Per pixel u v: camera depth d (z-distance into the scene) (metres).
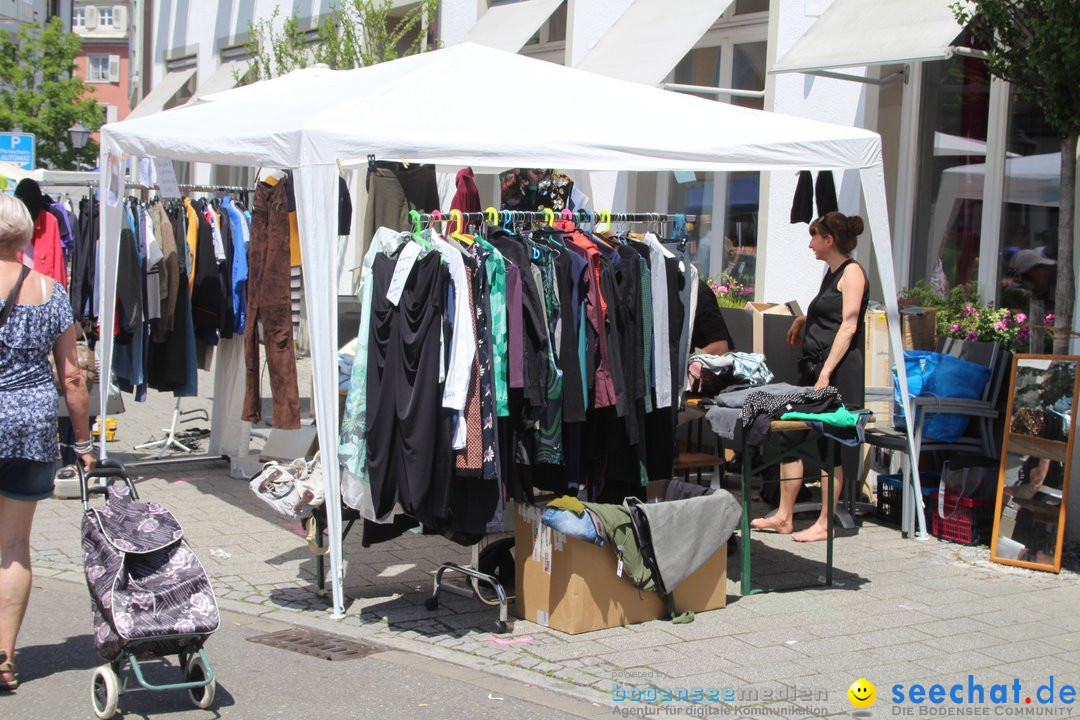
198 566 4.48
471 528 5.25
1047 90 6.38
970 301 8.37
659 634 5.34
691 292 6.18
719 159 6.21
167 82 20.06
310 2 15.70
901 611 5.73
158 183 8.08
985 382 7.22
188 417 11.09
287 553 6.65
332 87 7.00
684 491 6.11
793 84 9.69
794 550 6.88
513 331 5.20
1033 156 8.15
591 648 5.14
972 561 6.65
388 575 6.27
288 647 5.13
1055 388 6.48
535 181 8.16
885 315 7.92
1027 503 6.54
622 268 5.61
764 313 8.12
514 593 5.84
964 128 8.62
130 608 4.22
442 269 5.00
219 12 18.55
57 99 25.97
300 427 7.43
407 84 6.13
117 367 8.36
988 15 6.46
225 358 8.80
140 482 8.38
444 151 5.56
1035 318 8.07
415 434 5.02
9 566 4.53
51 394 4.57
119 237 7.40
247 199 9.04
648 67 9.69
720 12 9.70
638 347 5.66
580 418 5.38
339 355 6.38
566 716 4.39
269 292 7.33
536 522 5.46
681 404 6.22
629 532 5.38
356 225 14.80
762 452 6.68
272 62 15.44
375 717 4.35
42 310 4.53
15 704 4.41
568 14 11.91
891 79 8.85
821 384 6.68
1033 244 8.14
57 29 26.30
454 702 4.51
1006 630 5.45
